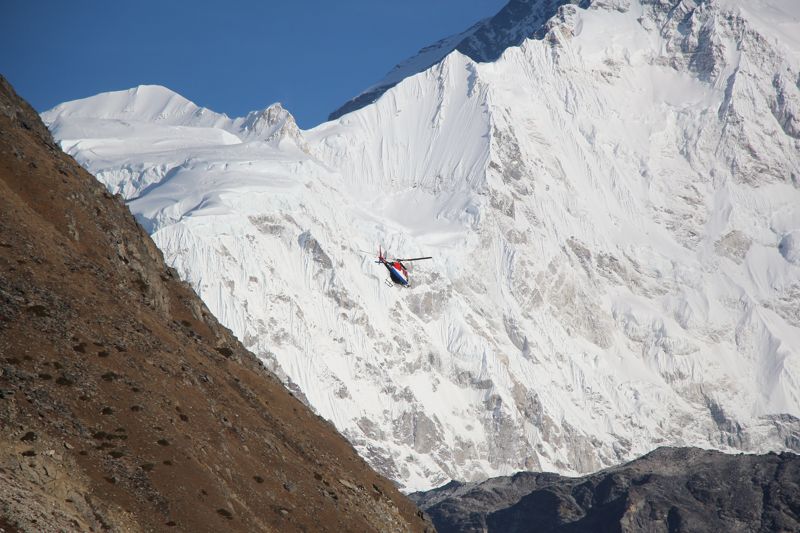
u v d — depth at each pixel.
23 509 176.88
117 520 193.25
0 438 189.12
